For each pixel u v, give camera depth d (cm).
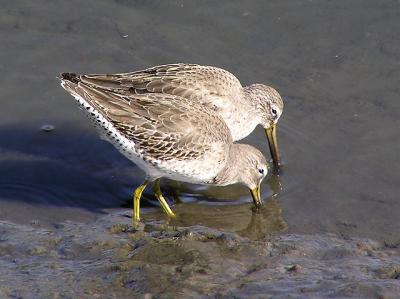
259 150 1570
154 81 1473
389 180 1431
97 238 1241
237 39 1808
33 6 1883
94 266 1148
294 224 1334
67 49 1775
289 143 1561
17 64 1738
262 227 1332
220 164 1403
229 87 1553
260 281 1110
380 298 1057
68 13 1875
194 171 1388
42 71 1727
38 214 1354
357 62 1731
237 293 1077
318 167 1486
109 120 1325
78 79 1323
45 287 1090
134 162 1406
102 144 1571
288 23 1845
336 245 1246
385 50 1755
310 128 1590
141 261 1160
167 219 1363
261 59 1756
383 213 1348
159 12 1880
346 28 1820
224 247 1212
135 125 1335
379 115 1593
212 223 1355
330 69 1720
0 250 1205
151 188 1467
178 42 1798
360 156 1499
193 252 1185
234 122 1575
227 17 1866
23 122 1616
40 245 1220
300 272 1142
